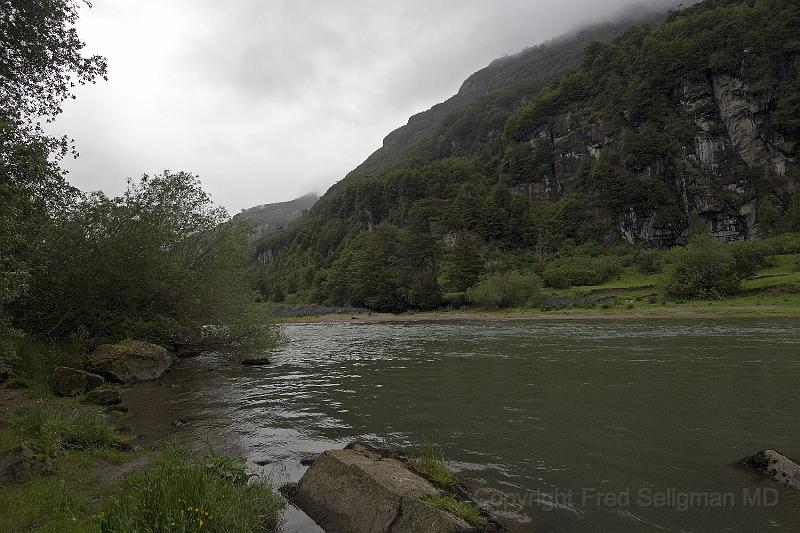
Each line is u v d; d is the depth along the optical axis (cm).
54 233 1877
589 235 13700
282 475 820
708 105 14825
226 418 1223
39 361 1664
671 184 14425
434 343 3234
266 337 2377
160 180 2266
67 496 632
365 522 609
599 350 2473
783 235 11019
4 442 833
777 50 14275
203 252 2384
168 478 588
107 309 2108
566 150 16638
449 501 638
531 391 1495
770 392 1391
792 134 13738
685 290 6675
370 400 1427
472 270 9262
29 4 1384
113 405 1323
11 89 1429
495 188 15775
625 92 16362
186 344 2478
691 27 16738
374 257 10444
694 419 1131
